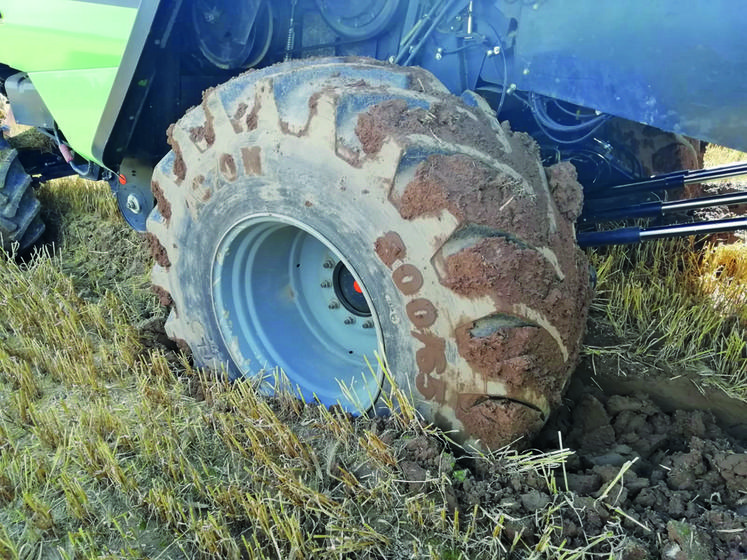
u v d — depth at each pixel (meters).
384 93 1.97
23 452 2.31
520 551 1.78
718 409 2.47
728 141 1.62
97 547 1.93
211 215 2.33
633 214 2.61
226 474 2.16
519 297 1.78
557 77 1.98
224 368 2.53
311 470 2.09
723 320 2.95
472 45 2.26
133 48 2.46
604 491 1.91
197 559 1.87
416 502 1.83
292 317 2.52
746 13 1.48
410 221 1.84
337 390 2.36
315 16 2.73
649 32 1.68
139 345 2.87
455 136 1.89
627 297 3.06
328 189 1.98
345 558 1.78
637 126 3.11
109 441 2.38
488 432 1.92
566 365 1.96
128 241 4.04
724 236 3.54
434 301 1.87
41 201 4.55
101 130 2.74
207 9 2.56
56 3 2.98
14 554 1.87
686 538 1.70
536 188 1.92
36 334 3.06
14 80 3.61
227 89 2.23
